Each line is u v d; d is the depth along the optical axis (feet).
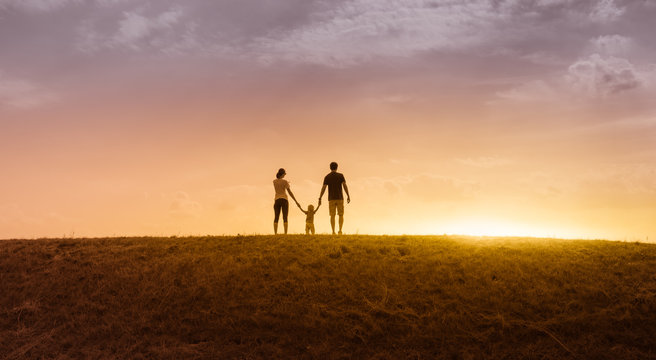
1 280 31.99
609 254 34.12
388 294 28.73
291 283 30.42
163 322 26.71
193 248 37.78
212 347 24.30
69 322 26.94
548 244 37.42
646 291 27.73
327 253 35.19
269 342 24.77
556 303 27.09
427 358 23.02
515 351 23.26
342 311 27.12
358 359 23.13
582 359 22.49
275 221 45.16
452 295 28.43
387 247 36.35
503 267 31.91
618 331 24.30
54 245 39.09
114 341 25.16
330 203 44.73
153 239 41.29
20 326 26.73
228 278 31.37
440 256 34.17
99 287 30.83
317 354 23.36
